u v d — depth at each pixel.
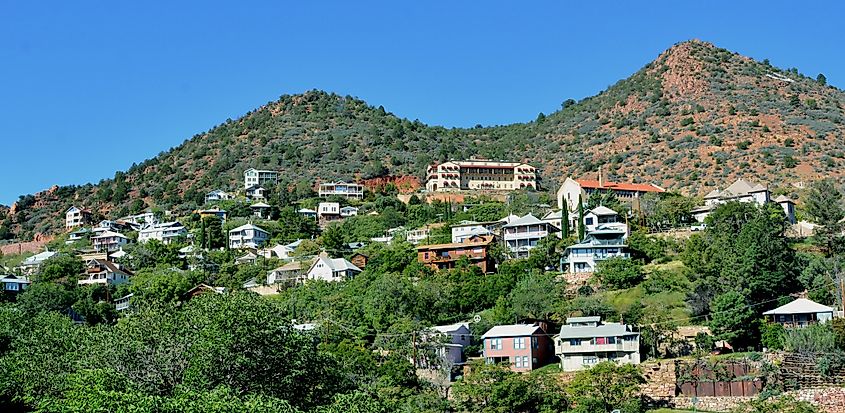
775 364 99.56
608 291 132.75
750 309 109.56
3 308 106.62
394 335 116.19
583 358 110.00
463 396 97.31
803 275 122.31
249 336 77.75
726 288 118.31
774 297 118.38
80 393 67.31
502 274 142.75
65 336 91.69
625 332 109.38
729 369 100.00
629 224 168.50
